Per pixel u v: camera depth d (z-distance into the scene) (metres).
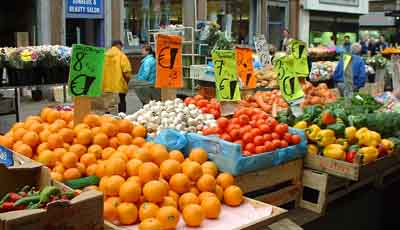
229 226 2.84
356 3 25.83
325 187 3.76
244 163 3.35
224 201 3.15
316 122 4.16
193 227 2.80
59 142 3.24
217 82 4.51
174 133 3.59
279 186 3.82
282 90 4.95
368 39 24.03
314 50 13.31
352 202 4.11
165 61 4.46
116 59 9.74
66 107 4.78
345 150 3.90
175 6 17.84
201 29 9.70
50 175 2.58
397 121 4.54
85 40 15.70
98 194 2.19
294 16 22.84
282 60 4.96
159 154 3.17
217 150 3.40
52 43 14.66
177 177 2.99
